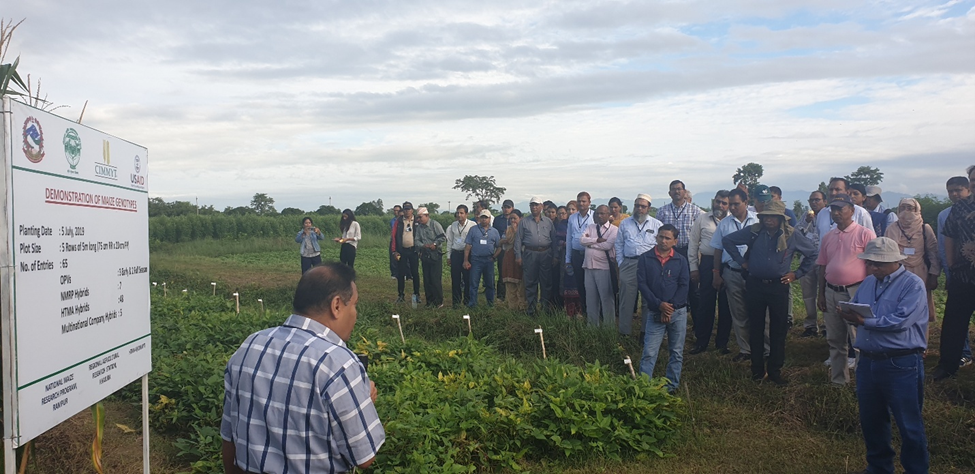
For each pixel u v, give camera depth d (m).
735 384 8.16
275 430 2.96
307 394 2.95
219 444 5.88
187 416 6.71
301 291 3.20
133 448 6.16
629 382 6.93
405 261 15.14
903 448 5.61
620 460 6.20
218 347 9.36
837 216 7.55
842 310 5.85
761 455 6.43
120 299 4.41
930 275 8.38
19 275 3.32
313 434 2.96
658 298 7.85
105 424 6.64
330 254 31.45
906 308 5.46
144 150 4.82
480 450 5.96
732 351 9.79
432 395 6.65
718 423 7.21
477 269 13.58
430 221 14.26
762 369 8.17
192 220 38.69
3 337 3.26
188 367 7.56
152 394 7.16
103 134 4.18
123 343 4.46
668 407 6.81
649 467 6.16
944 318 7.60
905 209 8.41
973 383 7.20
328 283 3.19
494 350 10.03
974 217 7.27
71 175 3.79
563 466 6.11
